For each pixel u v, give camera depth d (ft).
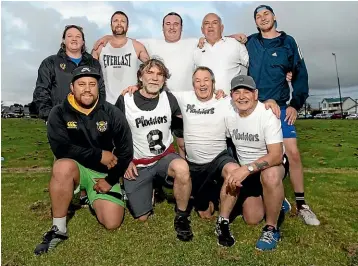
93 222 15.05
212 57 17.26
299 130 61.67
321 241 13.29
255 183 14.42
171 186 14.52
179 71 18.47
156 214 15.89
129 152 14.02
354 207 16.75
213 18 17.02
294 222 14.97
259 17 16.37
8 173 26.14
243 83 13.03
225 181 13.03
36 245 13.08
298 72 16.37
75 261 12.05
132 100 14.35
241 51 17.19
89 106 13.39
